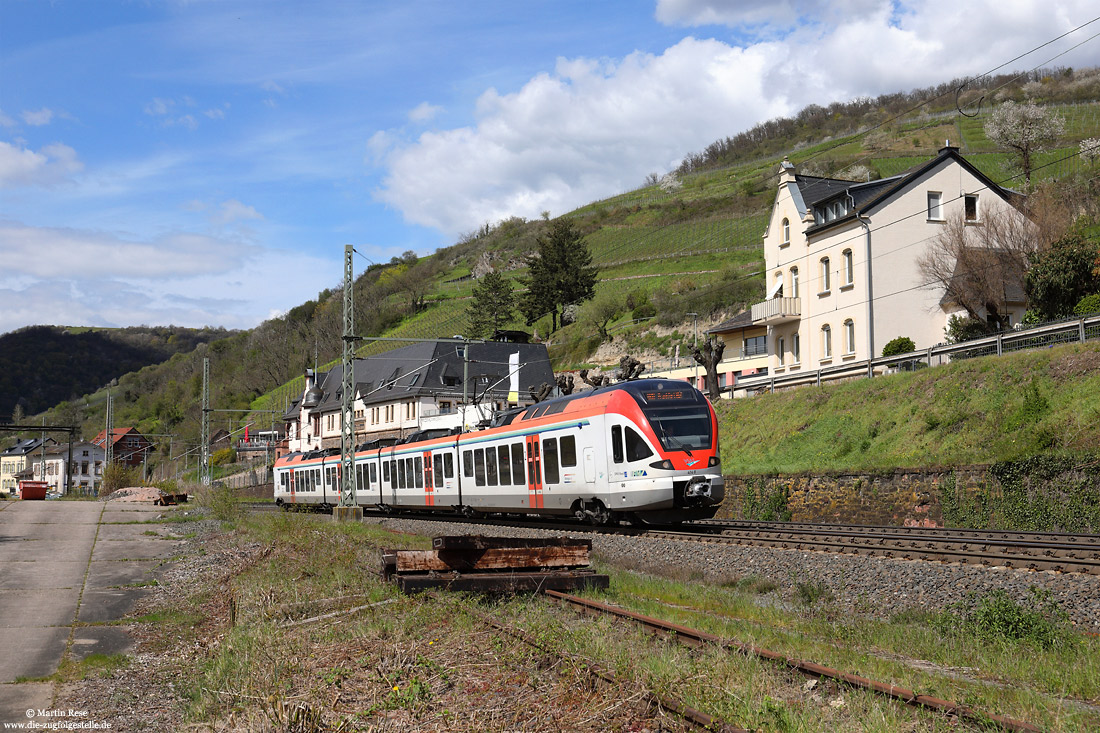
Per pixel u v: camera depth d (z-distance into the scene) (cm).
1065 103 11162
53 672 969
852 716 635
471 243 17925
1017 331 2819
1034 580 1190
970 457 2266
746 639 910
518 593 1246
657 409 2119
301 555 1745
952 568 1291
